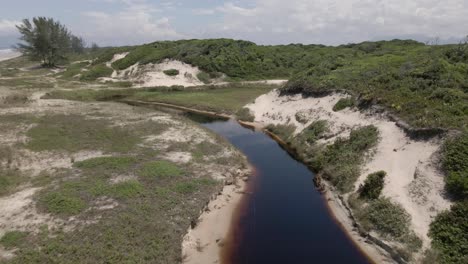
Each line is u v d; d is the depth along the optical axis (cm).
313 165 2842
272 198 2281
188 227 1809
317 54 8512
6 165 2392
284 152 3312
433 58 3747
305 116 3803
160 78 7406
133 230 1659
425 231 1650
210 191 2205
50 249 1474
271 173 2739
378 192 1991
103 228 1656
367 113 2991
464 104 2378
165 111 5103
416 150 2166
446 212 1648
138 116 4044
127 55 8912
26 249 1477
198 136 3322
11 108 4269
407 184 1970
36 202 1873
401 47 6856
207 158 2788
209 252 1670
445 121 2178
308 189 2431
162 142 3064
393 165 2192
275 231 1877
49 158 2566
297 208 2144
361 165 2381
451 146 1922
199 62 7838
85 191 2011
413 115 2481
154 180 2236
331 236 1831
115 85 7050
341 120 3188
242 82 7350
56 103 4812
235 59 8031
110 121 3716
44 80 7331
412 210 1791
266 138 3822
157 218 1802
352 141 2712
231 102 5506
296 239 1802
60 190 2002
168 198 2016
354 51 7656
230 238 1798
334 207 2148
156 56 8162
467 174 1736
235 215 2038
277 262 1608
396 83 3147
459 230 1555
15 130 3175
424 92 2827
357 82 3841
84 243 1539
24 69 9612
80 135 3127
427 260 1511
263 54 8519
